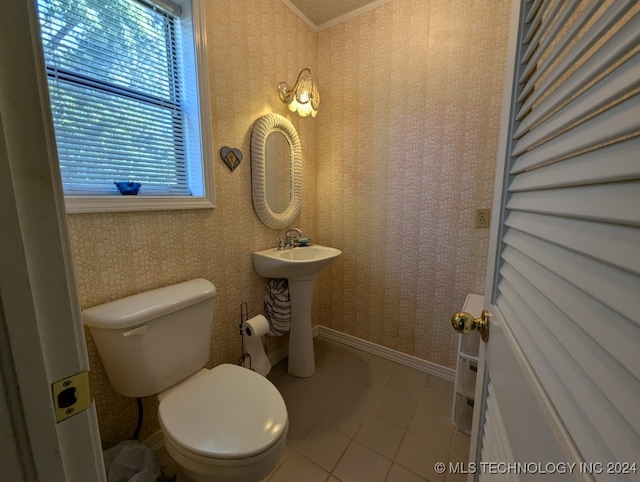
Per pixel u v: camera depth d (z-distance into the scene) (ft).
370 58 5.93
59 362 1.00
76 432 1.07
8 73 0.84
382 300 6.51
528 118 1.77
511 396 1.70
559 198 1.33
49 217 0.95
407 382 5.74
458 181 5.31
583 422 0.99
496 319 2.10
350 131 6.41
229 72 4.75
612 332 0.90
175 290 3.91
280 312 5.76
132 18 3.73
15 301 0.88
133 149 3.86
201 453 2.64
